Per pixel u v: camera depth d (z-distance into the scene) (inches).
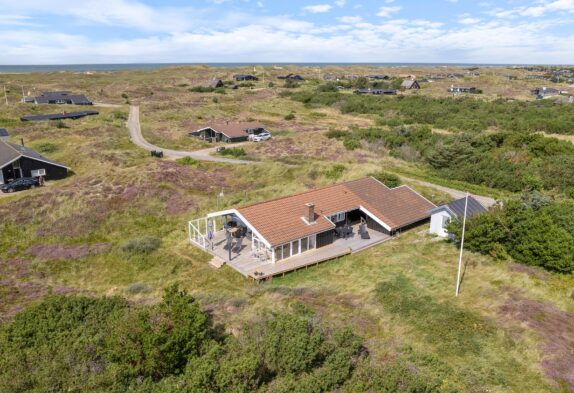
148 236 1417.3
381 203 1480.1
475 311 899.4
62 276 1198.9
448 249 1253.7
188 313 723.4
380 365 665.0
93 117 3378.4
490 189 1899.6
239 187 1925.4
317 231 1263.5
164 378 633.6
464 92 5162.4
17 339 730.8
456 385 646.5
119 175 1920.5
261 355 660.1
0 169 1883.6
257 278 1102.4
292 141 2706.7
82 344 697.6
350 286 1058.7
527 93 5029.5
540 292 964.0
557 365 700.7
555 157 2047.2
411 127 2970.0
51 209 1587.1
